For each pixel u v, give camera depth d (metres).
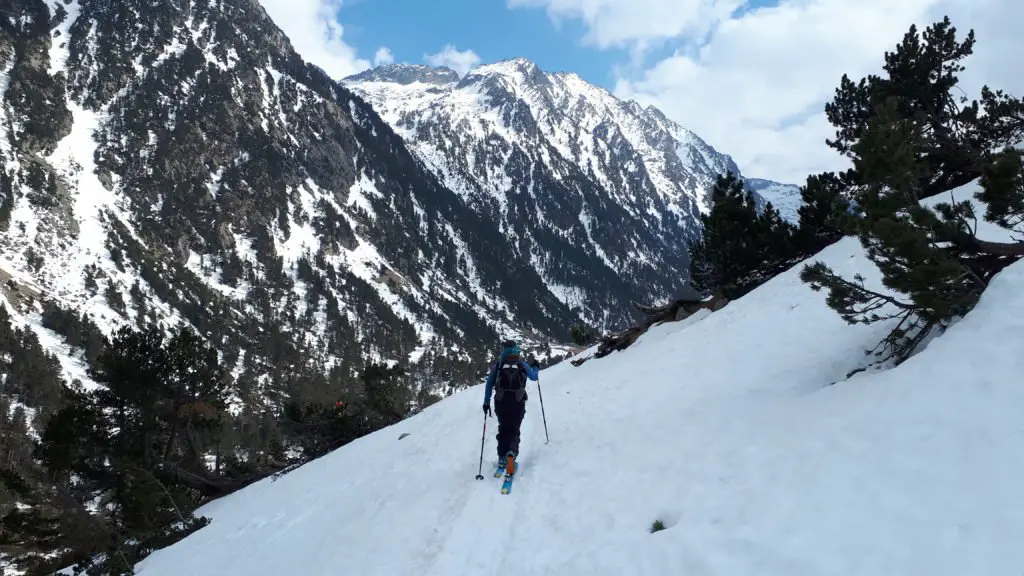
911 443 4.73
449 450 12.41
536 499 7.49
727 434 7.11
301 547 10.09
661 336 18.92
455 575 6.16
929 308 6.67
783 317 13.66
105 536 23.00
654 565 4.76
